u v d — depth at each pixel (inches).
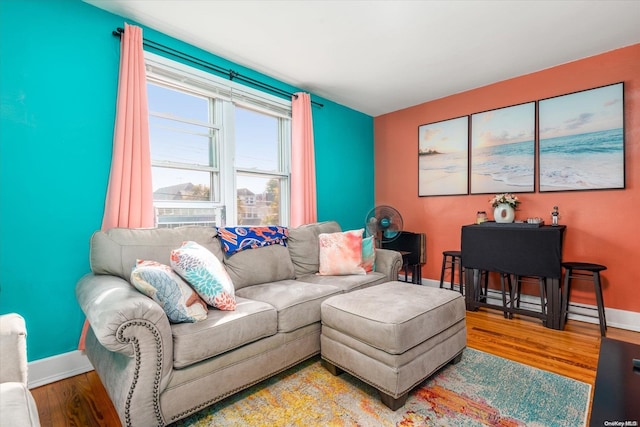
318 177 142.9
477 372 72.7
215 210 106.3
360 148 165.6
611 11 81.1
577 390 64.9
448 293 77.4
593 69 105.3
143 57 83.7
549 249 99.7
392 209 133.9
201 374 55.2
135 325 47.3
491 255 112.0
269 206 127.0
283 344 68.9
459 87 133.1
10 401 33.6
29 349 69.7
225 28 89.1
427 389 65.8
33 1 69.9
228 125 108.1
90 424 55.9
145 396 48.6
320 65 112.6
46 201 72.0
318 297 78.5
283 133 131.0
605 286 104.2
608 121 103.0
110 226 77.7
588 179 106.7
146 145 83.6
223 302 63.9
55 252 73.3
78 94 76.2
